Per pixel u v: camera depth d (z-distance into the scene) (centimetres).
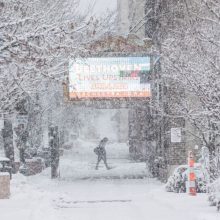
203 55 3144
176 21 4716
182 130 5266
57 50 2767
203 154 3941
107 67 5828
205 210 2892
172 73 4028
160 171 6016
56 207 3428
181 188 4281
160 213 2975
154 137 6688
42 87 4741
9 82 3519
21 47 2583
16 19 2667
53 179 6209
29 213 2923
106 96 5862
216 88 3094
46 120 8050
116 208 3319
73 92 5828
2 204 3391
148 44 5791
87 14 3894
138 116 8869
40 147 8262
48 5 3309
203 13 3203
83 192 4747
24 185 4622
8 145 5972
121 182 5897
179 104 4369
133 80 5850
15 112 4419
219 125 3416
